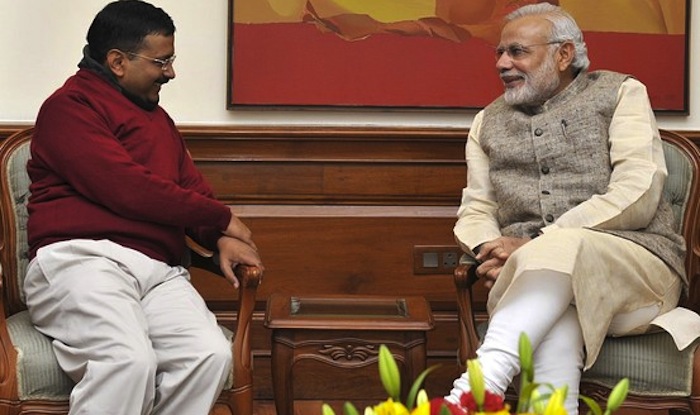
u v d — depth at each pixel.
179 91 4.01
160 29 3.02
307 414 3.82
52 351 2.74
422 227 4.05
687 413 2.82
